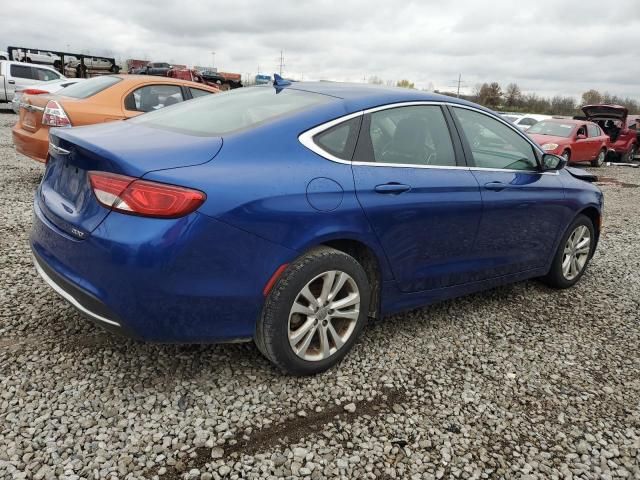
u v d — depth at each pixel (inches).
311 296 109.4
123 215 91.5
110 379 108.1
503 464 94.0
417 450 95.7
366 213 113.5
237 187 96.8
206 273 94.8
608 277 203.0
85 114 254.4
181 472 85.8
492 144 151.1
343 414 104.0
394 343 134.6
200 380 110.5
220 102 132.9
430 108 136.2
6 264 163.2
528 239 160.9
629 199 405.7
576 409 112.4
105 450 88.7
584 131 619.5
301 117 112.7
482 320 153.9
